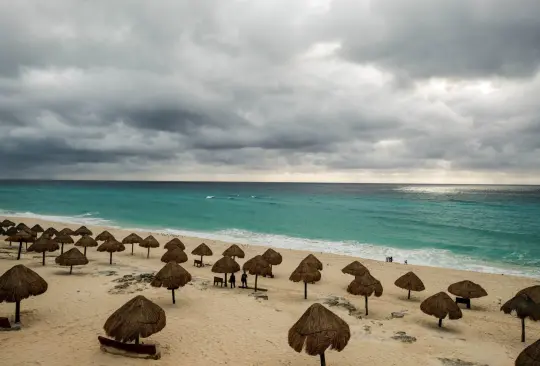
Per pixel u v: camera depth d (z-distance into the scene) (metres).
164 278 16.03
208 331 13.60
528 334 15.14
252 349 12.23
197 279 21.86
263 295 18.89
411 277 19.55
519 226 53.16
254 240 40.16
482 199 118.25
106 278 20.12
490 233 46.03
